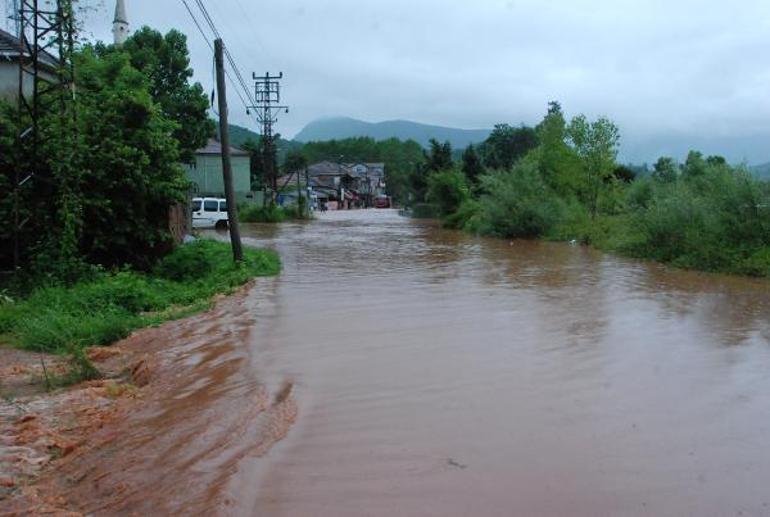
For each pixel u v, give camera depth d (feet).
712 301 42.19
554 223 102.83
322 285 50.08
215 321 36.45
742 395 22.72
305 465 16.70
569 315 37.19
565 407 21.29
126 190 52.49
